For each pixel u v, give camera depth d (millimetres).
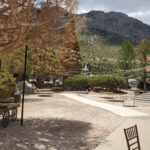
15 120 18734
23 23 12711
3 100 18484
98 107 27422
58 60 54625
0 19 12789
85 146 12977
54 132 15812
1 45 12852
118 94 50594
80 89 57469
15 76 26938
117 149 12336
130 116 22562
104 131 16438
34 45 16141
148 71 54656
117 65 89812
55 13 14008
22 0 12766
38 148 12523
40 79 60812
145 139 14219
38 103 29062
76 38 16875
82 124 18438
